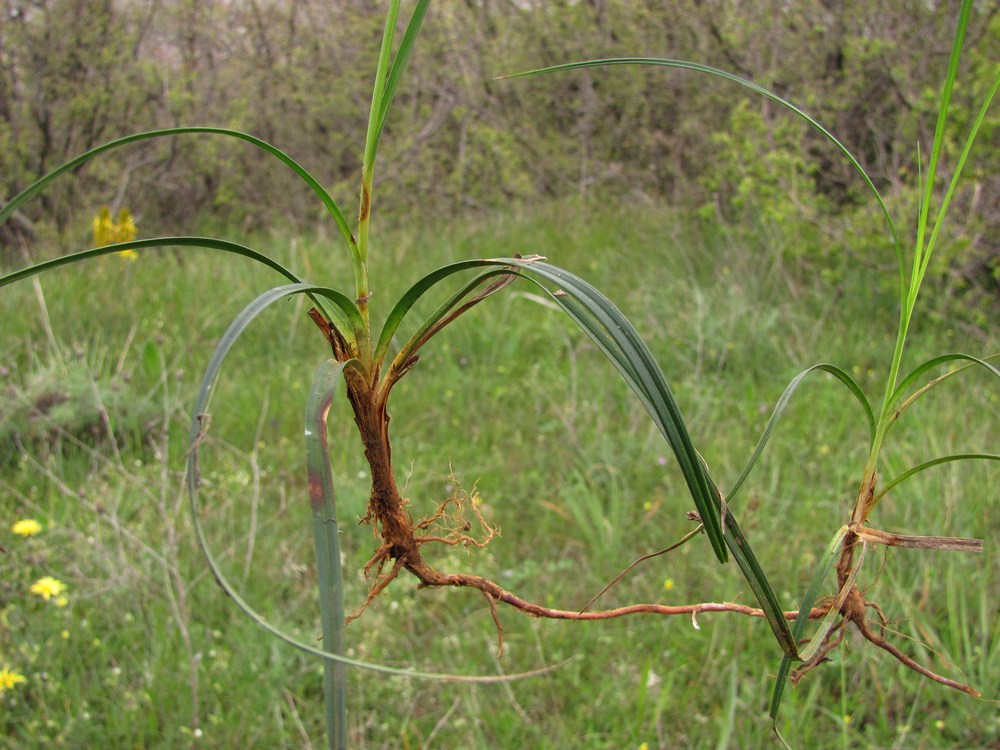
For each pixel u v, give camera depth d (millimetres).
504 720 2318
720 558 694
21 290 5062
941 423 3693
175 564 2482
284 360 4727
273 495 3418
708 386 4379
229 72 8234
